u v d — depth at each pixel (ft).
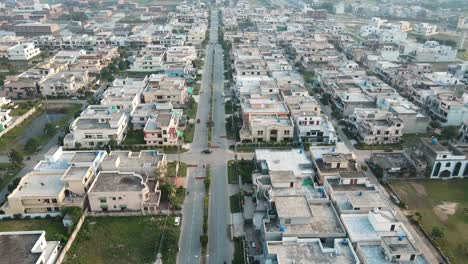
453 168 443.73
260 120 534.78
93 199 371.56
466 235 354.13
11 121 579.07
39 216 371.35
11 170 455.22
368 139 522.47
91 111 561.02
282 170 401.90
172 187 390.83
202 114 626.23
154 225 361.30
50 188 383.04
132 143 523.29
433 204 399.85
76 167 403.95
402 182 438.40
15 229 355.56
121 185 379.96
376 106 597.93
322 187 363.76
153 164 424.87
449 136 538.47
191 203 396.37
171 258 322.34
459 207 394.93
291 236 299.99
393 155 489.67
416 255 279.28
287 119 545.03
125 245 337.11
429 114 643.45
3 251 285.23
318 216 325.42
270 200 332.60
